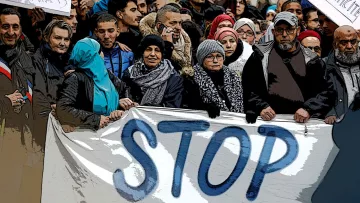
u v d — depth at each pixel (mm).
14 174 5848
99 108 5820
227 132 6051
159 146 5984
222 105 6008
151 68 5961
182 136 6012
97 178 5871
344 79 6195
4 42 5863
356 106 6188
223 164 6062
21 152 5863
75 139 5852
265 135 6090
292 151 6121
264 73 6051
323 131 6137
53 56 5961
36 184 5891
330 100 6121
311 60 6082
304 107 6078
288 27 5988
